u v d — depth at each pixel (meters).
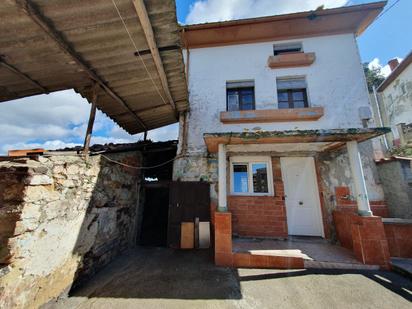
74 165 2.97
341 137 3.78
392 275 3.18
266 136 3.74
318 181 5.02
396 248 3.74
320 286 2.89
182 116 5.88
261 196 5.08
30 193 2.19
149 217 6.64
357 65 5.64
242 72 6.10
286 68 5.93
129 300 2.59
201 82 6.15
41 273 2.32
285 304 2.50
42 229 2.36
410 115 8.90
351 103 5.38
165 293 2.75
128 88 3.88
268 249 3.99
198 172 5.40
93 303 2.52
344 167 5.00
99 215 3.62
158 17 2.33
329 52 5.86
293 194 5.14
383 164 4.79
